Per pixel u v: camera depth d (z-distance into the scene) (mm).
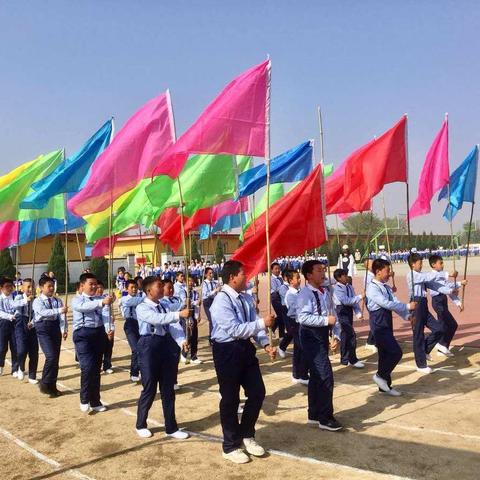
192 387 8203
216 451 5352
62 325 8328
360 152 8422
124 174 8070
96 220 10633
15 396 8094
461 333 11422
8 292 9766
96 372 7090
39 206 9008
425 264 43469
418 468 4664
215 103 6977
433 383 7523
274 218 7055
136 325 8945
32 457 5461
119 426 6344
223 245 45469
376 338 7055
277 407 6844
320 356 5918
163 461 5152
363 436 5559
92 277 7340
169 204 9352
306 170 10336
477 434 5453
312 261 6172
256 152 6887
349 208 10062
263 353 10766
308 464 4883
